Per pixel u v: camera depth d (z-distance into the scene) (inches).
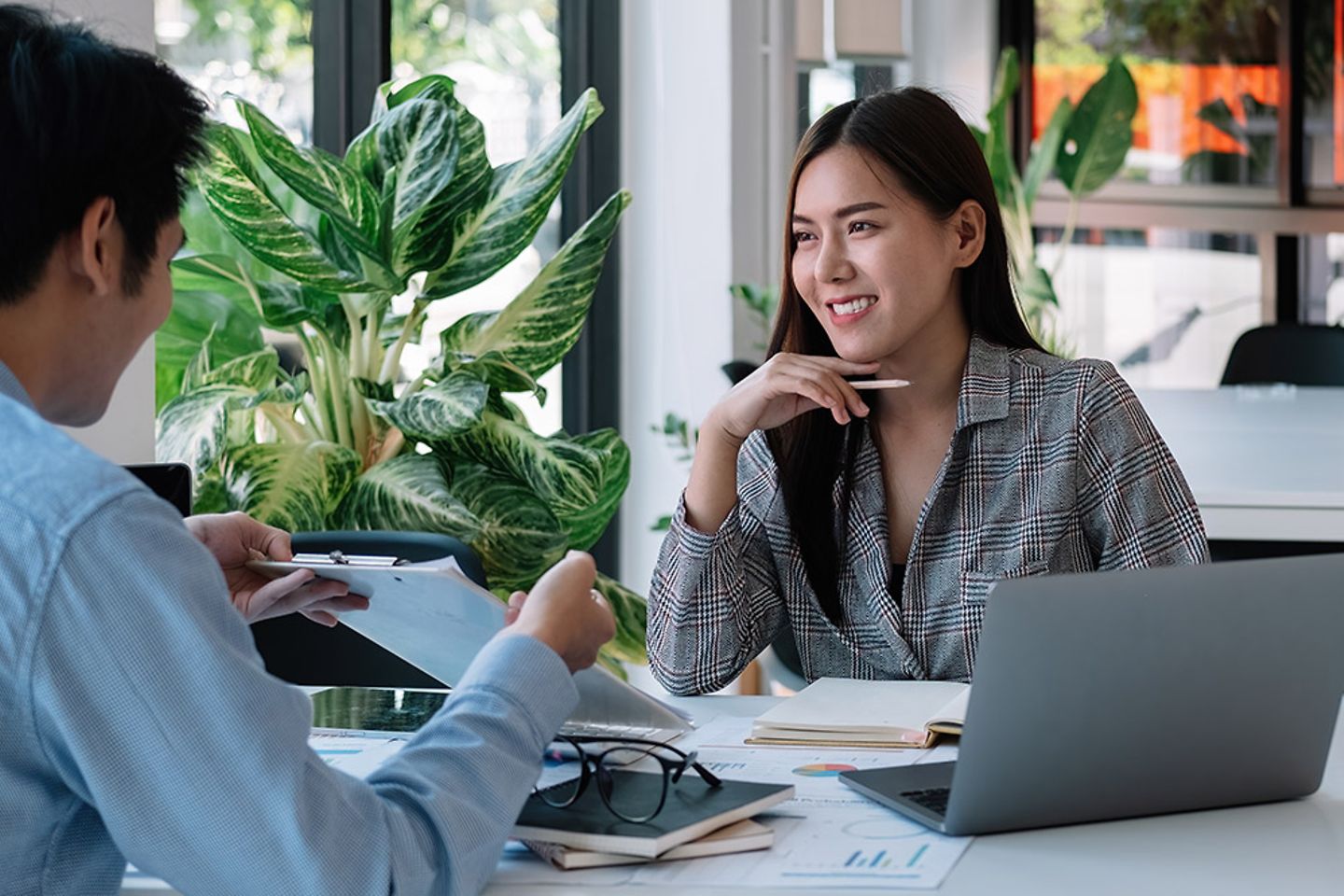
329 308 109.8
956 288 72.7
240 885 35.4
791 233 72.2
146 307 40.6
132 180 39.0
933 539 71.2
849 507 72.7
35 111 37.4
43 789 35.8
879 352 69.2
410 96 112.8
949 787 49.4
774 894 40.6
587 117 109.7
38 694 34.3
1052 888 41.1
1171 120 254.7
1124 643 44.4
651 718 52.6
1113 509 70.1
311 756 36.3
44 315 38.7
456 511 99.4
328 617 58.9
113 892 38.2
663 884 41.5
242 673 35.2
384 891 36.2
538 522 106.6
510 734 41.0
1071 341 248.1
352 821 36.2
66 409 40.8
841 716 58.5
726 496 70.3
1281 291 256.1
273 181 110.2
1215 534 102.4
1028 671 43.6
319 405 111.2
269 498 98.3
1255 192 255.4
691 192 177.8
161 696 34.6
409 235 104.9
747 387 69.1
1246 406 156.5
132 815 34.9
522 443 108.7
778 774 53.0
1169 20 252.4
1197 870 42.6
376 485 101.6
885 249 68.3
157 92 40.0
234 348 110.6
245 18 134.1
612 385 178.4
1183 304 256.1
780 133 189.2
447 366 107.6
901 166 68.5
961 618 70.1
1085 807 46.5
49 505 34.5
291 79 140.5
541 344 111.9
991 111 202.5
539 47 171.2
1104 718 45.1
